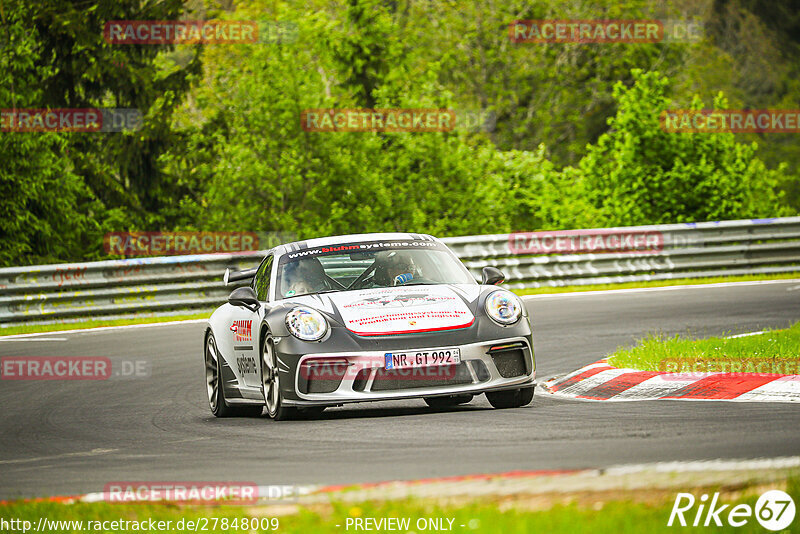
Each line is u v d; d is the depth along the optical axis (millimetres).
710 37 183250
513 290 72000
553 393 33656
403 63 128250
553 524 15656
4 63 99312
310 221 101812
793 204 166250
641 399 30672
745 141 171250
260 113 102125
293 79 102875
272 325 29875
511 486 18266
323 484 20406
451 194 106188
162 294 68750
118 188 114000
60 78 114375
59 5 112375
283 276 32938
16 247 96875
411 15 162625
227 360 34031
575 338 47031
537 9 168375
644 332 47688
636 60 172625
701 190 97750
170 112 114125
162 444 27750
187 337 56250
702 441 22781
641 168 99250
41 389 41406
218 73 105000
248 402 33281
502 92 166875
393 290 31234
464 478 19312
